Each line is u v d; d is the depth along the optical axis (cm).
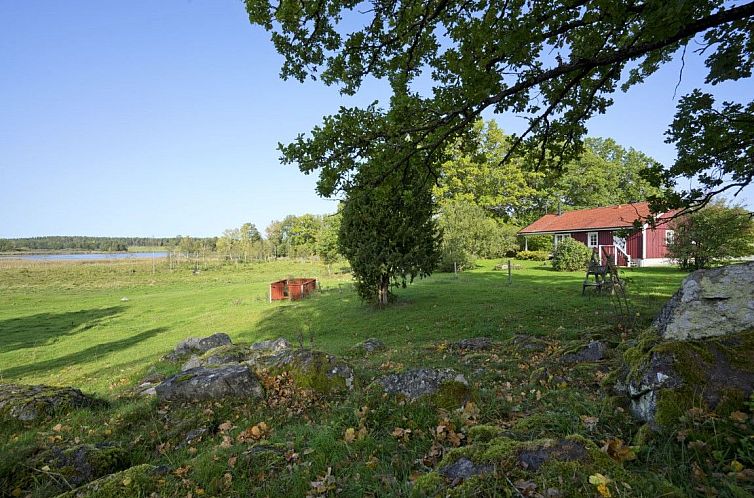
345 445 364
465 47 597
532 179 5091
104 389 891
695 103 743
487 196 4906
